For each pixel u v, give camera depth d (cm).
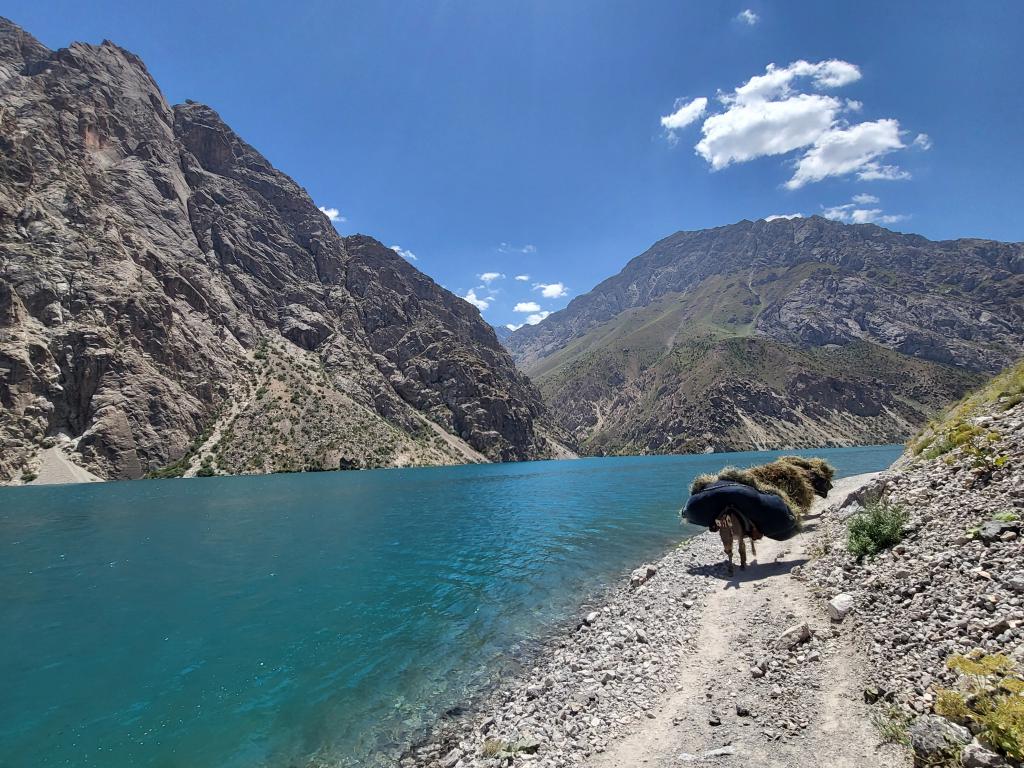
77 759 1106
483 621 1953
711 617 1427
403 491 8519
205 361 17338
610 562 2795
